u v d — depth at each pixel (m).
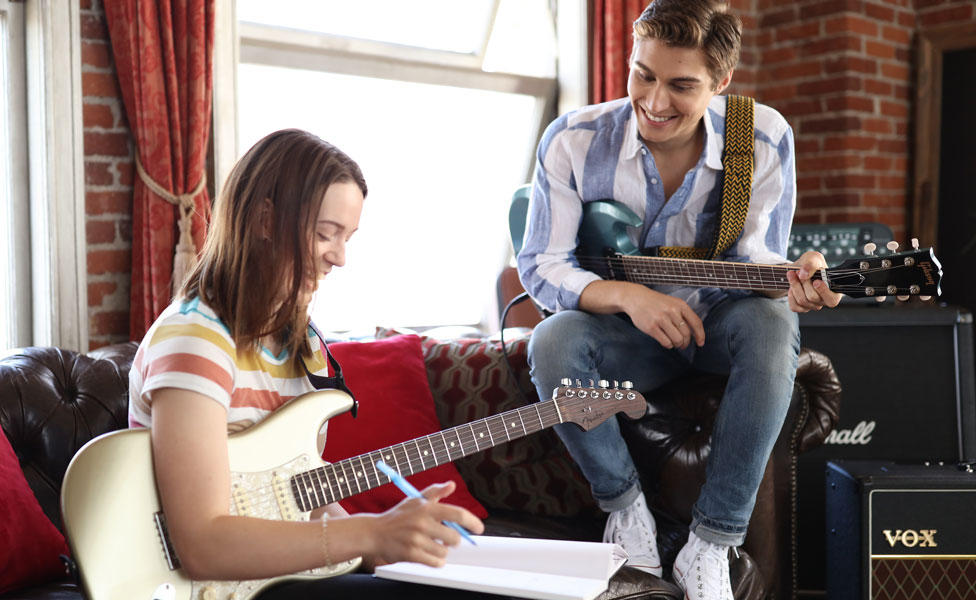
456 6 3.98
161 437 1.31
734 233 2.13
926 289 1.80
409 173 4.10
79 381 2.13
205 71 2.84
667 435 2.24
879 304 3.24
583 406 1.78
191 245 2.78
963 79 4.59
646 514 2.03
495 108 4.27
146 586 1.33
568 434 1.99
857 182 4.48
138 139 2.76
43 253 2.76
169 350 1.35
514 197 2.54
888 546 2.30
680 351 2.19
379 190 4.02
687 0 1.93
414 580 1.50
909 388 3.07
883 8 4.58
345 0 3.65
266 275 1.43
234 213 1.44
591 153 2.16
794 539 2.41
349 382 2.28
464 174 4.28
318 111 3.73
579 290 2.08
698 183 2.13
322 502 1.47
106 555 1.31
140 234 2.81
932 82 4.67
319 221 1.45
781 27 4.66
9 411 2.00
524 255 2.21
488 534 2.11
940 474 2.35
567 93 4.27
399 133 4.01
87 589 1.30
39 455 2.02
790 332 1.94
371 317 4.14
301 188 1.43
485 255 4.49
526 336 2.51
